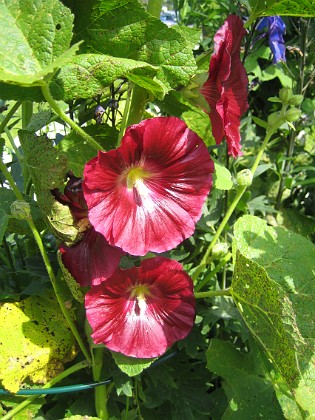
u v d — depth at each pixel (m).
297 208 0.75
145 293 0.39
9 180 0.38
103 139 0.42
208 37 0.74
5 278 0.46
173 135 0.34
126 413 0.45
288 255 0.44
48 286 0.44
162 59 0.35
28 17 0.32
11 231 0.41
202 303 0.52
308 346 0.38
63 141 0.40
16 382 0.39
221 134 0.37
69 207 0.36
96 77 0.33
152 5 0.39
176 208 0.36
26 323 0.41
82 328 0.42
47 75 0.30
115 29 0.35
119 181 0.35
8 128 0.50
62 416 0.46
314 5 0.38
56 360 0.41
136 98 0.40
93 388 0.45
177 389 0.47
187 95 0.38
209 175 0.36
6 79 0.28
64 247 0.37
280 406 0.45
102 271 0.35
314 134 0.76
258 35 0.61
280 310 0.36
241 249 0.44
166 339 0.39
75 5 0.34
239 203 0.59
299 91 0.67
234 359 0.46
